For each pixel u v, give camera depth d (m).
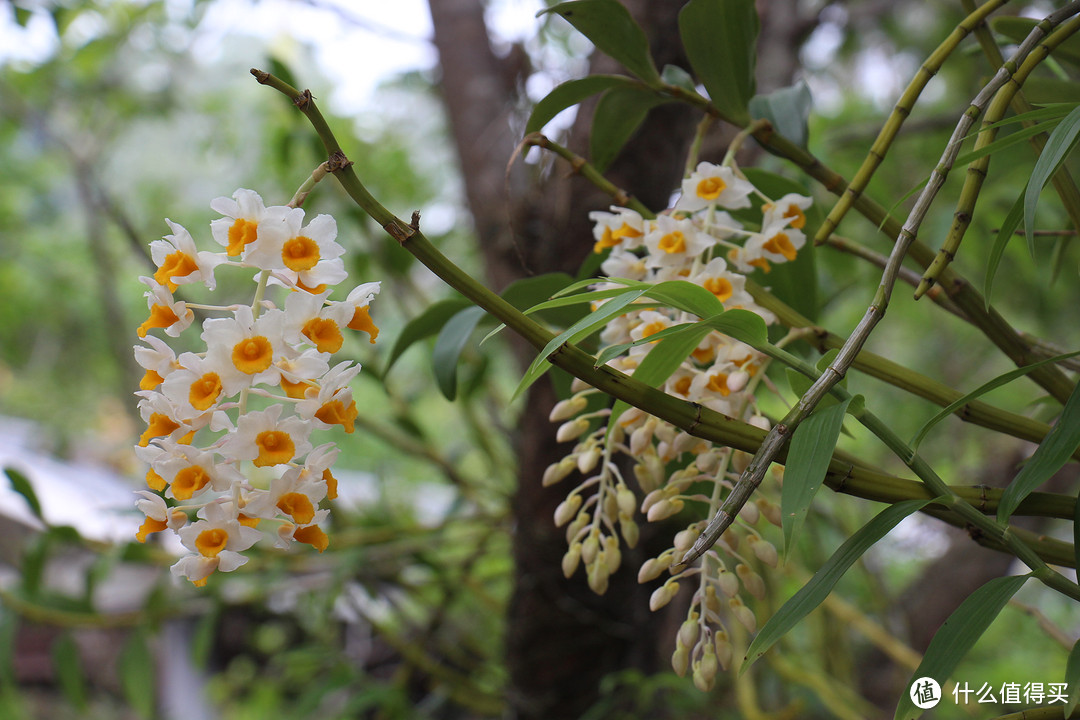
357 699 1.36
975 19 0.61
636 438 0.62
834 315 2.13
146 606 1.38
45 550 1.29
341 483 2.30
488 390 1.54
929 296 0.68
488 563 1.78
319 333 0.55
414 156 2.22
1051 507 0.59
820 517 1.49
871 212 0.70
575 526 0.65
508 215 0.71
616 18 0.69
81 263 2.95
